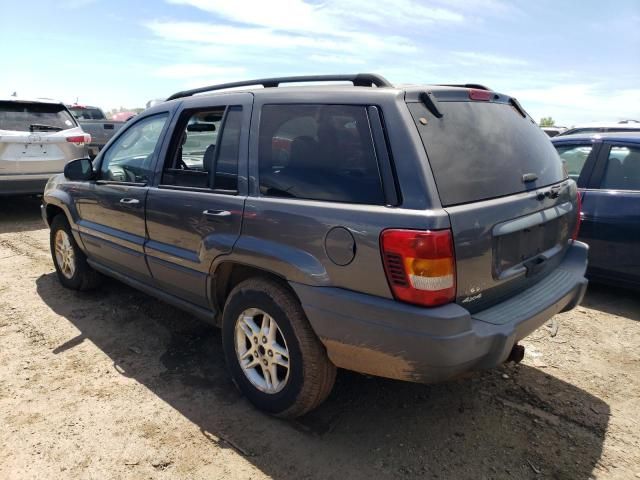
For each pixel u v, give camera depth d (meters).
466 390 3.16
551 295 2.71
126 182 3.73
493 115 2.77
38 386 3.12
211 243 2.91
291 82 2.94
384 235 2.18
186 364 3.43
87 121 13.65
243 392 2.96
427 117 2.37
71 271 4.64
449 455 2.57
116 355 3.54
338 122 2.49
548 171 3.03
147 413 2.87
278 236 2.58
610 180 4.64
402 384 3.22
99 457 2.51
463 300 2.27
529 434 2.74
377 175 2.30
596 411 2.96
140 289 3.83
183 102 3.40
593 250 4.68
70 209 4.32
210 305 3.15
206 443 2.62
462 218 2.21
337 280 2.37
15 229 7.17
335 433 2.73
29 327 3.94
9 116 7.39
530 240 2.71
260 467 2.46
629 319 4.29
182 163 3.35
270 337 2.75
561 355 3.64
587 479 2.42
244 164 2.84
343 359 2.45
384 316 2.22
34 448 2.56
